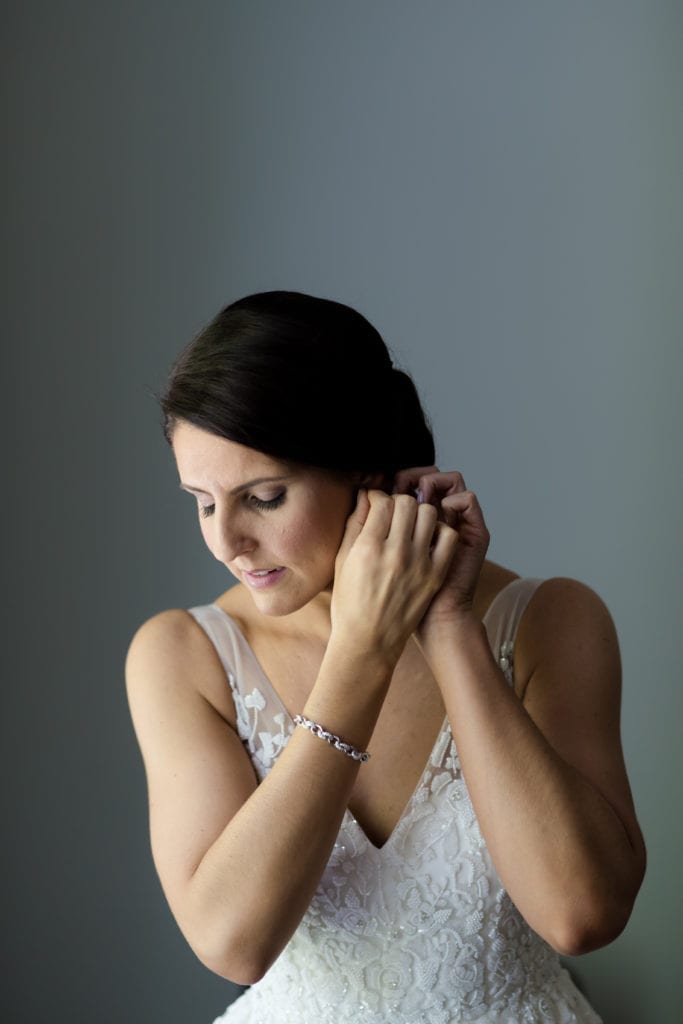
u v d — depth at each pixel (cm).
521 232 322
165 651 178
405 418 164
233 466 142
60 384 311
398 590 150
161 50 312
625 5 319
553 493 326
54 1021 317
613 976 331
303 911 151
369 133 318
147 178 312
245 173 315
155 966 320
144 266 312
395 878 170
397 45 318
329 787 149
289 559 149
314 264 318
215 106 314
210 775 166
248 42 315
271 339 141
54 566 313
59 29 309
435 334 322
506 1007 172
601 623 173
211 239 314
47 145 309
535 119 320
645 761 329
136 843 318
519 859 149
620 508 326
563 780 151
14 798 314
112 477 314
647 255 322
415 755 175
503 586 181
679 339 323
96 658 314
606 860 150
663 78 319
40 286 310
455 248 321
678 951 330
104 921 318
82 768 315
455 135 319
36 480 312
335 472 149
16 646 312
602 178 321
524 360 323
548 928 150
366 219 319
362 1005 170
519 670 174
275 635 179
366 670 151
